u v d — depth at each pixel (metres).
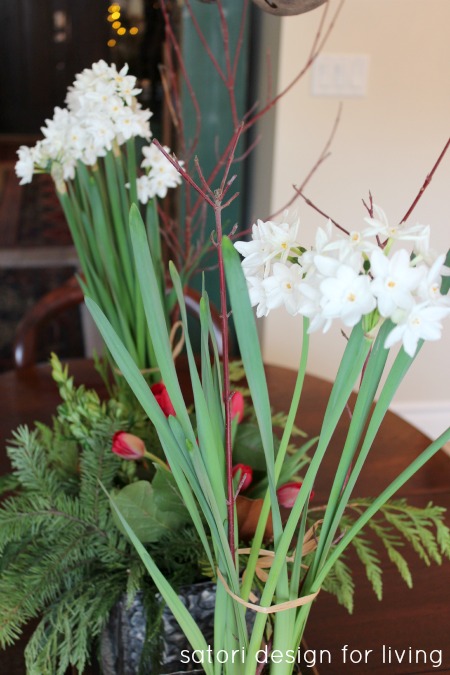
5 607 0.97
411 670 1.11
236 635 0.85
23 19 6.90
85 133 1.21
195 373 0.71
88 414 1.17
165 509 1.01
